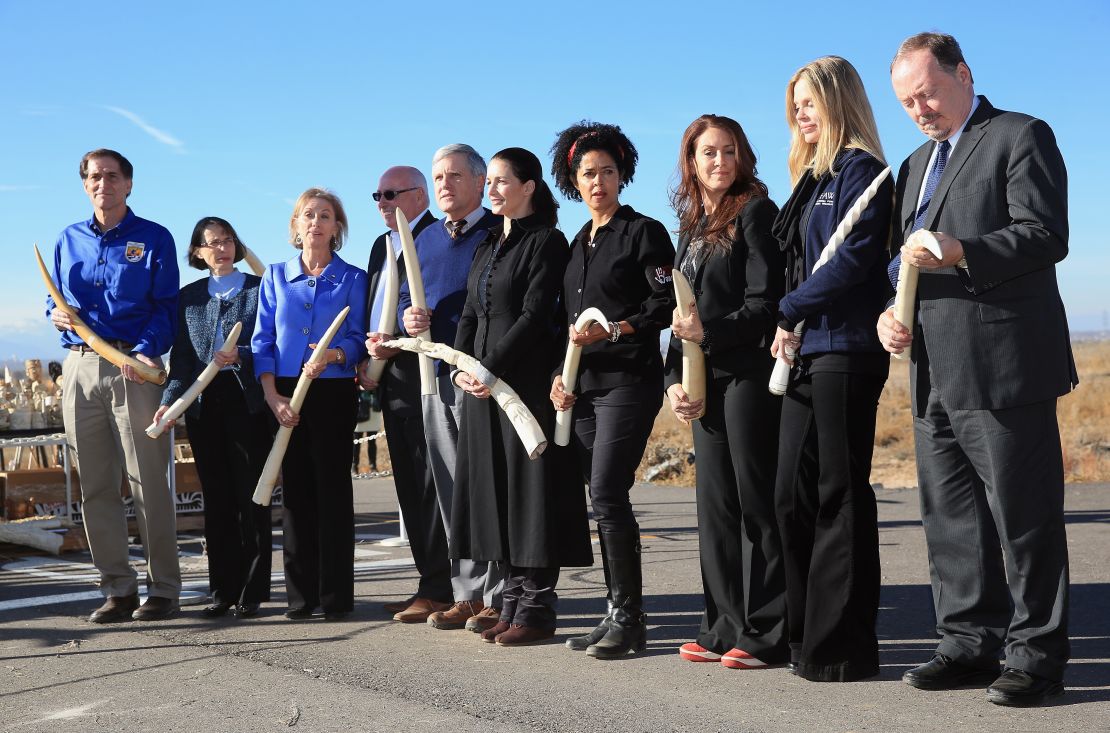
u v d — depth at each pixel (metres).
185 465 9.49
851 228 4.01
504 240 5.16
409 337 5.51
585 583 6.60
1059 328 3.86
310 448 5.56
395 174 5.78
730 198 4.46
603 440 4.68
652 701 3.93
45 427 9.34
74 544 8.57
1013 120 3.82
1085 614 5.29
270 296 5.69
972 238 3.74
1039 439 3.79
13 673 4.55
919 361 4.04
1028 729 3.49
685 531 9.17
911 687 4.02
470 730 3.62
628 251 4.72
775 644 4.38
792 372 4.18
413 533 5.59
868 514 4.10
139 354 5.59
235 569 5.69
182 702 4.04
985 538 4.05
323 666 4.54
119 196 5.74
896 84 3.96
